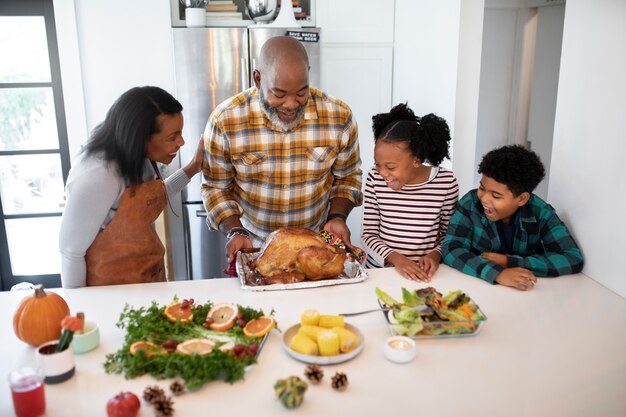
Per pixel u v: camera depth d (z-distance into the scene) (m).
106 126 1.59
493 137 3.99
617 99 1.53
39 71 3.28
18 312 1.28
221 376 1.16
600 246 1.64
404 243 1.88
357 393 1.11
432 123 1.78
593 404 1.08
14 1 3.16
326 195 2.12
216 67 3.11
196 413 1.05
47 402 1.08
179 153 3.19
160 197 1.72
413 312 1.31
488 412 1.06
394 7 3.51
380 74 3.61
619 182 1.54
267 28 3.11
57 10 3.13
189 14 3.13
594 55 1.62
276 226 2.08
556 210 1.87
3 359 1.25
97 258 1.65
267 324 1.33
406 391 1.12
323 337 1.21
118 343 1.31
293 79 1.66
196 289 1.63
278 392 1.06
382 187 1.90
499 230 1.79
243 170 1.94
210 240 3.33
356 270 1.72
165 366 1.14
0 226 3.47
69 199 1.56
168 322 1.32
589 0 1.63
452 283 1.66
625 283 1.55
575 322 1.41
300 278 1.64
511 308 1.49
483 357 1.25
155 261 1.74
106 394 1.11
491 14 3.73
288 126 1.84
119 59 3.29
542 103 3.72
